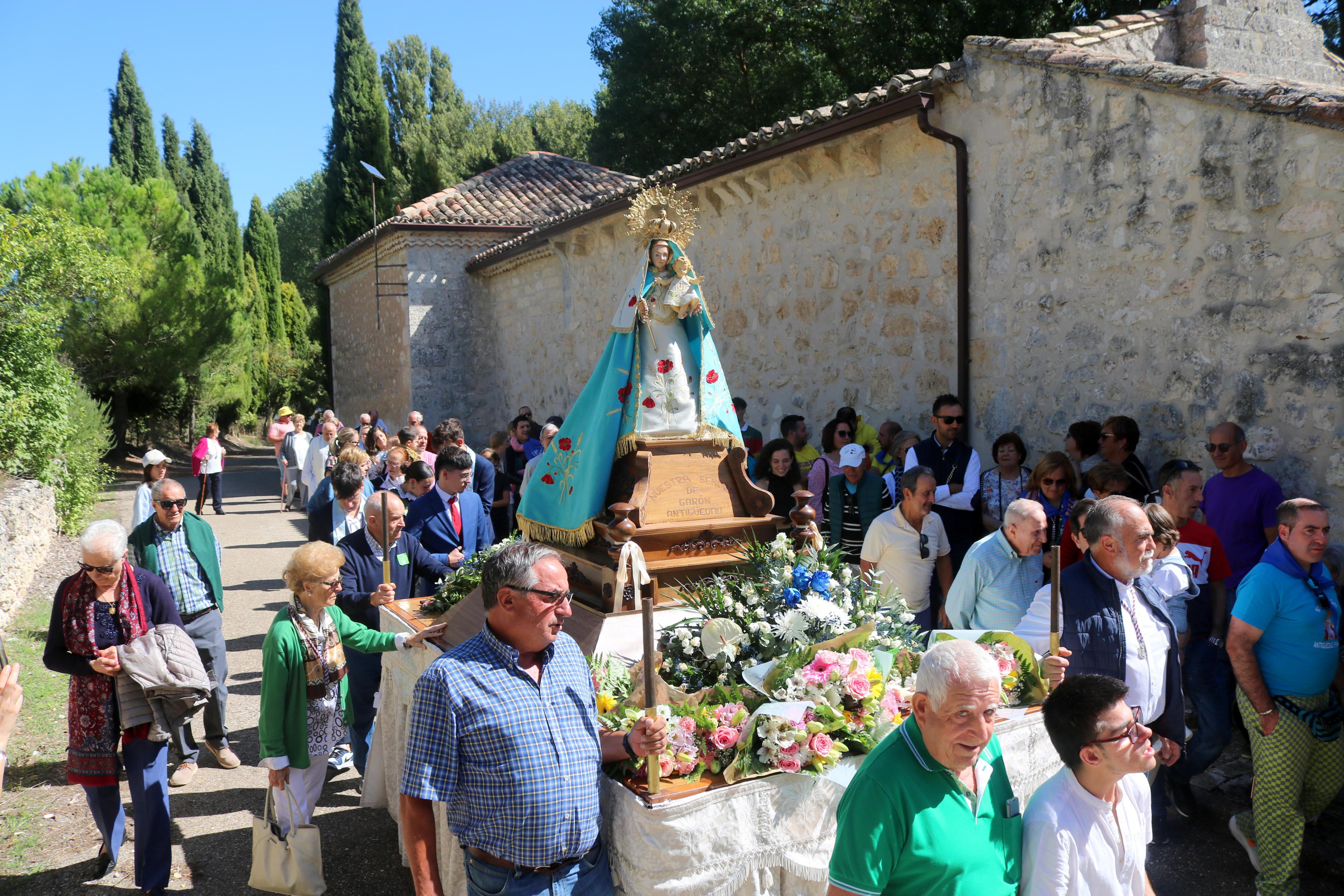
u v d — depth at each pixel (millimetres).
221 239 34969
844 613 3393
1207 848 4082
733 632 3330
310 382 35750
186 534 5406
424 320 19109
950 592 4254
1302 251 5137
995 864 2270
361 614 4965
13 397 11086
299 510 17203
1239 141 5430
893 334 8297
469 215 19234
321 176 49562
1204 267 5680
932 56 15078
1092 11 13883
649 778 2645
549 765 2498
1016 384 7086
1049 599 3600
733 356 10562
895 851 2188
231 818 4816
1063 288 6645
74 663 3898
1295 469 5199
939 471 6398
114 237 22031
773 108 21125
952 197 7586
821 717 2889
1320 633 3557
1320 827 4109
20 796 5082
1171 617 3971
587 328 14609
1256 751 3633
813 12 19062
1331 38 13164
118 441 24641
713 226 10781
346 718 5020
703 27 21344
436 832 3691
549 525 4180
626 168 24406
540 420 16891
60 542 11891
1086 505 3951
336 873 4195
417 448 8766
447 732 2457
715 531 3959
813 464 7516
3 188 21547
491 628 2600
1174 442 5891
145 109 34188
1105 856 2324
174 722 3943
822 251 9086
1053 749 3275
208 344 24438
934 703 2188
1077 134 6461
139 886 3928
